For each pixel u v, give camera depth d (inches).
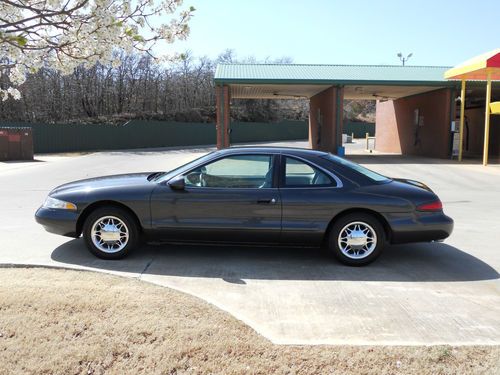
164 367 122.3
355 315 163.9
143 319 147.9
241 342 135.9
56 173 687.7
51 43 143.5
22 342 132.4
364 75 982.4
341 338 144.9
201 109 2181.3
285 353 131.3
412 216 220.5
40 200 420.2
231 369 122.5
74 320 146.0
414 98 1116.5
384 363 126.8
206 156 232.5
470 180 614.5
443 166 797.9
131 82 1948.8
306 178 224.8
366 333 149.0
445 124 957.2
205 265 221.9
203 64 2279.8
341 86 951.0
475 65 765.9
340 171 225.6
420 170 733.3
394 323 157.3
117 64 152.1
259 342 136.8
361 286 195.9
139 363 123.9
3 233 279.6
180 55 180.7
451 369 124.6
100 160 972.6
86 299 162.7
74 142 1362.0
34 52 141.6
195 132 1862.7
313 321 158.4
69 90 1770.4
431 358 129.7
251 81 916.6
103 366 122.6
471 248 263.3
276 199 219.5
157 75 2039.9
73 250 242.1
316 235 221.0
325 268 220.7
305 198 219.5
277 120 2539.4
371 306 172.9
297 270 217.0
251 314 164.1
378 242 222.4
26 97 1626.5
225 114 941.2
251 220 220.2
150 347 131.1
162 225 222.8
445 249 260.2
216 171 226.8
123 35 142.3
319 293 186.7
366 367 124.8
